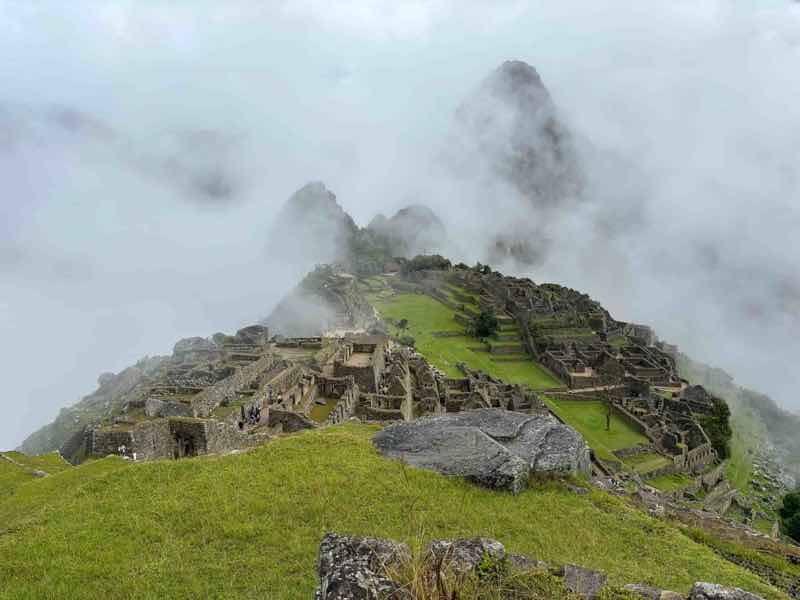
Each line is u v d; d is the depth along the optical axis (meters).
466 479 24.78
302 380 66.88
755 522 92.69
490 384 102.31
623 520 23.16
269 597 17.08
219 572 18.39
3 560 19.08
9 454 36.31
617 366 136.50
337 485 23.92
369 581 11.62
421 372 92.69
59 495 26.44
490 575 12.29
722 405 131.88
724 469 114.50
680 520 27.59
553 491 24.83
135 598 17.08
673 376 146.38
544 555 19.84
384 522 21.36
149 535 20.61
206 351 98.31
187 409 46.34
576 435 28.48
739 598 11.99
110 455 32.94
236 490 23.69
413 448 27.73
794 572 22.86
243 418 51.03
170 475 25.61
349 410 58.94
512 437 27.91
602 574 13.47
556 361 139.00
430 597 11.27
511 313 172.12
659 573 19.58
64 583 17.80
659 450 104.06
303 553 19.33
